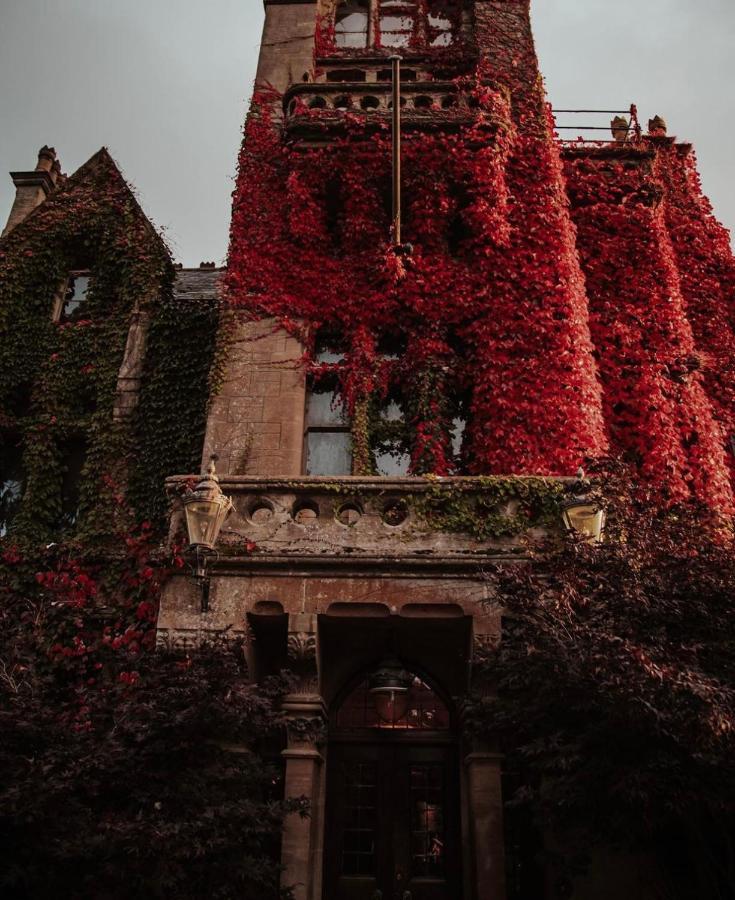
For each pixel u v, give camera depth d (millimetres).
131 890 7941
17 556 12828
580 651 7539
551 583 8555
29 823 7375
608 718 7625
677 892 9047
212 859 8156
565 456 11688
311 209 13781
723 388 14289
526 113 14820
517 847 10320
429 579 10133
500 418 12062
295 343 12844
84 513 13469
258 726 8867
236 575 10250
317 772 10273
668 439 12648
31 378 15047
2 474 14562
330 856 10523
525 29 16062
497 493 10570
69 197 16578
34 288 15875
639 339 13539
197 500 9414
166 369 14508
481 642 9789
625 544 8609
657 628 7934
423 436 12148
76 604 11836
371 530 10438
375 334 13203
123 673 9156
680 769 7441
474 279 13219
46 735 7836
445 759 10977
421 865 10500
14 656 8766
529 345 12562
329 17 17281
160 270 15617
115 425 14148
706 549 8695
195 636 9945
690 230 15891
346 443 12555
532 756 9352
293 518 10656
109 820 7527
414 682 11430
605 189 14805
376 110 14117
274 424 12234
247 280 13297
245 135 14781
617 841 8312
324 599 10086
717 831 8461
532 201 13844
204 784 8242
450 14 17359
